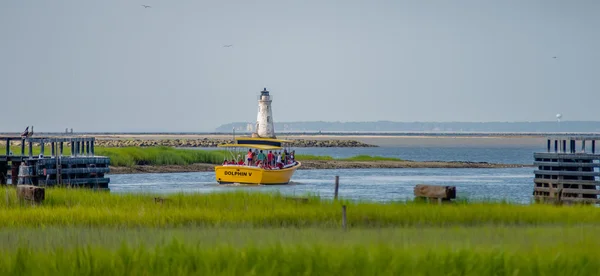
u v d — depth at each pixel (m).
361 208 100.88
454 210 98.94
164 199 108.94
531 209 102.31
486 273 55.28
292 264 56.16
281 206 103.81
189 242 66.56
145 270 54.47
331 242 66.88
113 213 96.25
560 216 97.81
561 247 64.75
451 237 73.06
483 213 97.81
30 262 56.81
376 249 60.72
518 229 82.25
